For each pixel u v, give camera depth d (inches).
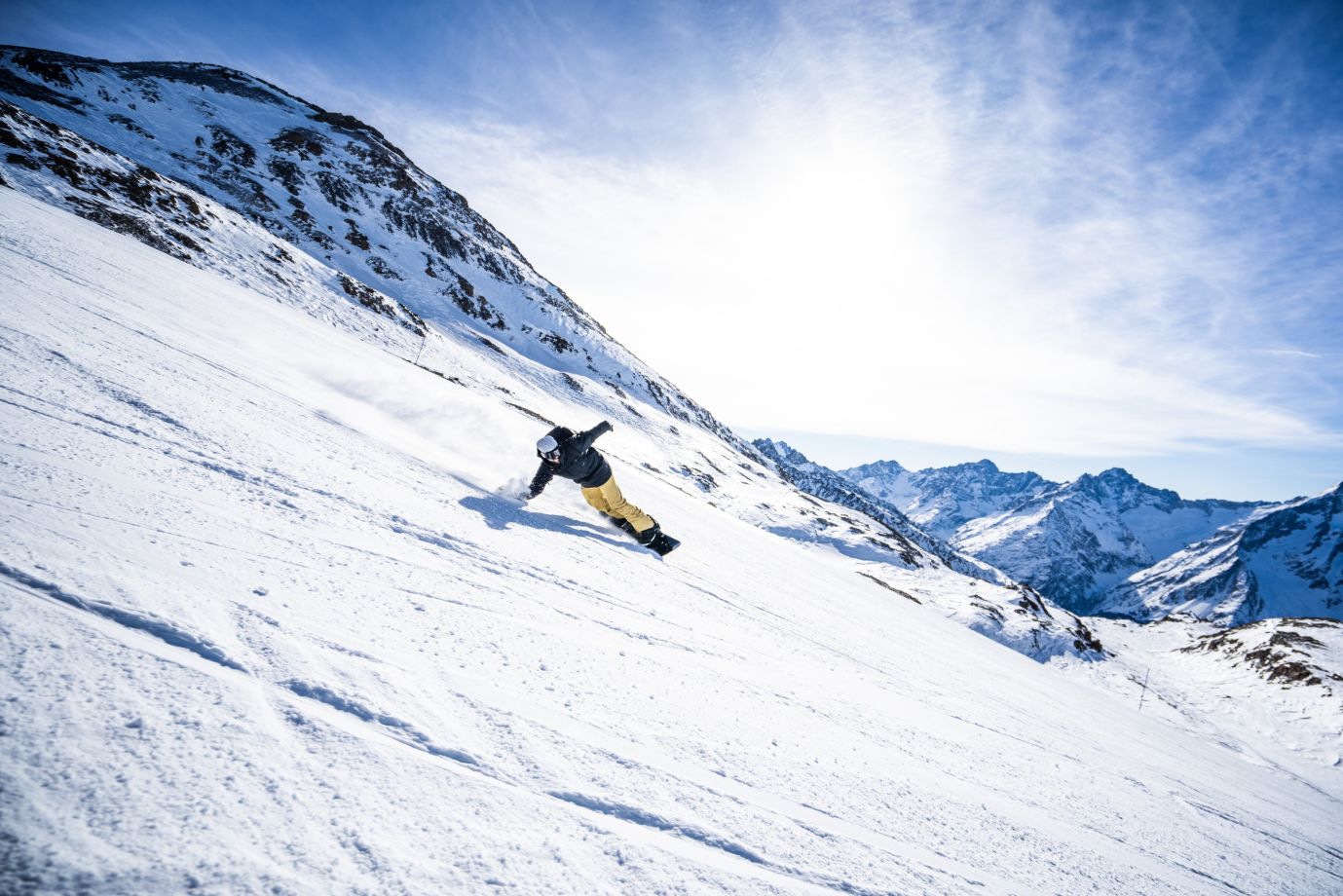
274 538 85.2
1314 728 1699.1
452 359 1662.2
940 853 75.4
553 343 3336.6
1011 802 113.3
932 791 97.3
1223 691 2151.8
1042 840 98.0
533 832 48.7
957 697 221.3
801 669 147.3
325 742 48.8
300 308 1161.4
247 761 43.0
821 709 118.0
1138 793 197.9
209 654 53.0
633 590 150.9
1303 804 559.8
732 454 3631.9
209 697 47.7
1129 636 3602.4
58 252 271.9
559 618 103.8
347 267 2436.0
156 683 46.4
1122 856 111.4
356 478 134.0
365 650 65.3
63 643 45.6
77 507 67.4
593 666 88.1
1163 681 2087.8
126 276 300.2
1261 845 209.2
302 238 2440.9
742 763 76.4
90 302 194.1
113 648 48.0
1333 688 1945.1
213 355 202.2
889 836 73.9
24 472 69.8
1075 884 85.6
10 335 119.6
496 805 50.0
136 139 2358.5
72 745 36.9
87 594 52.8
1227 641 2787.9
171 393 131.1
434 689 63.7
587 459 209.0
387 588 85.0
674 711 83.7
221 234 1222.9
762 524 1952.5
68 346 130.8
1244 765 769.6
